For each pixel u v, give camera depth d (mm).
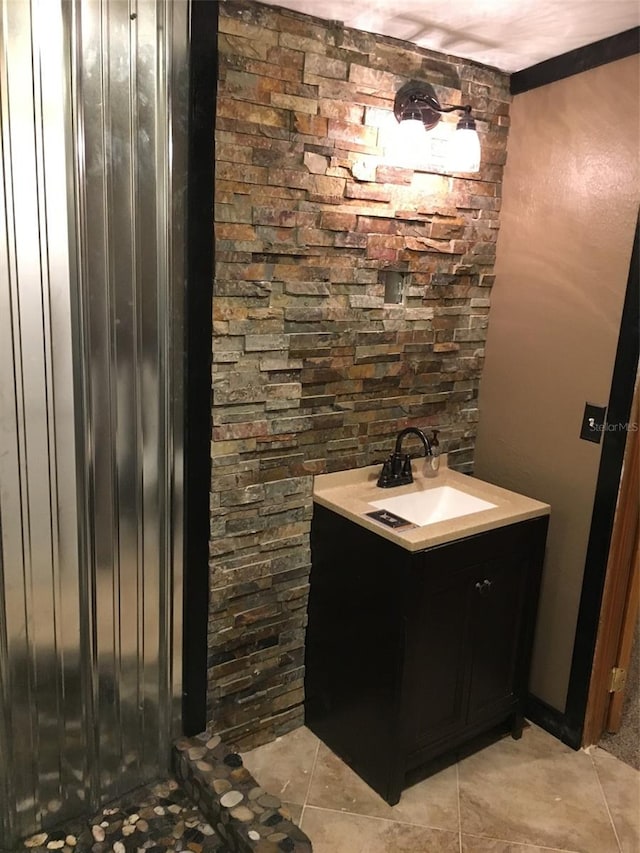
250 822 1682
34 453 1591
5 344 1508
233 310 1835
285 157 1834
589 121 2014
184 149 1676
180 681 1989
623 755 2234
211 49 1646
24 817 1758
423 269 2223
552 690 2320
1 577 1598
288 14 1761
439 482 2346
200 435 1845
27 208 1482
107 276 1624
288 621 2195
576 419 2146
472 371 2461
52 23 1438
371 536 1926
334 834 1865
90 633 1772
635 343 1940
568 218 2109
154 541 1843
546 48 2016
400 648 1872
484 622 2080
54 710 1753
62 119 1489
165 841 1748
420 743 2014
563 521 2225
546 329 2223
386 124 2002
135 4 1537
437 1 1693
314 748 2217
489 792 2049
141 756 1953
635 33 1858
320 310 2012
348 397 2152
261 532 2051
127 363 1696
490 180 2289
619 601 2164
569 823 1940
